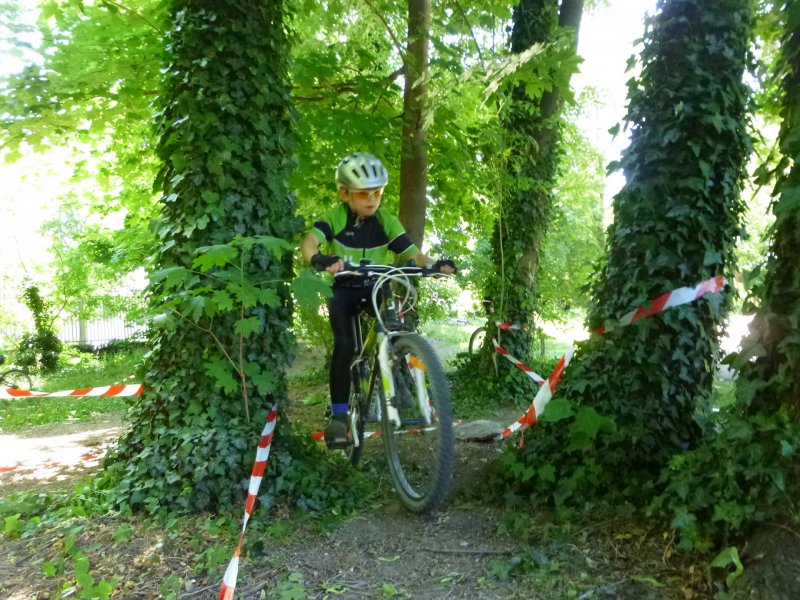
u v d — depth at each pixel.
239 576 2.75
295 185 6.09
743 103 3.37
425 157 6.77
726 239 3.42
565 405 3.39
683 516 2.54
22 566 2.89
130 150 7.99
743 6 3.32
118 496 3.39
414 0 6.46
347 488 3.76
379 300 3.48
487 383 8.45
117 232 11.19
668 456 3.29
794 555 2.17
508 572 2.64
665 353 3.39
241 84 3.63
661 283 3.36
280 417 3.78
